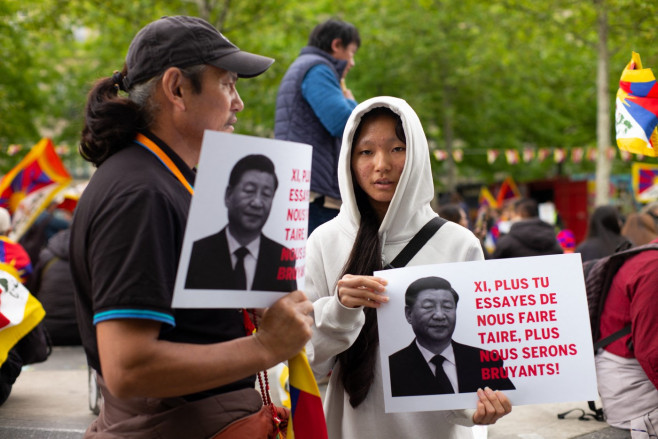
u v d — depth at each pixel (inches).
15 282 177.0
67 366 249.8
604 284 152.9
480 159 999.6
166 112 71.6
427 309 87.7
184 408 68.9
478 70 811.4
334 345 90.7
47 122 832.9
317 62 171.0
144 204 63.8
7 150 759.1
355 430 94.8
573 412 184.7
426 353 87.4
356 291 87.4
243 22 518.9
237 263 64.6
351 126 99.0
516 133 928.9
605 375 156.8
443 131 921.5
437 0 781.3
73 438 161.2
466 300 87.7
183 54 70.2
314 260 101.3
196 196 62.5
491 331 87.1
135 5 504.4
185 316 67.5
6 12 530.0
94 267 63.2
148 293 61.3
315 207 171.3
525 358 86.7
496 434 167.5
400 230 98.0
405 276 88.6
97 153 72.9
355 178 101.7
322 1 741.9
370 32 761.0
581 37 615.2
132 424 69.0
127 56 73.8
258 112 687.1
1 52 664.4
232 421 70.7
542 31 636.1
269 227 66.4
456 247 97.3
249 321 74.8
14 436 162.1
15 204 349.1
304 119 170.4
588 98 853.8
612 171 1032.2
